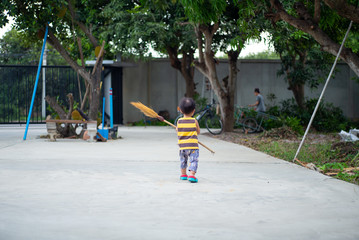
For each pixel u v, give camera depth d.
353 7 7.70
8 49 28.05
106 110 20.53
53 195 4.63
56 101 12.33
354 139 10.46
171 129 17.45
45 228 3.40
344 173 6.36
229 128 15.62
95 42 13.62
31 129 16.84
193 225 3.55
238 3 9.30
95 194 4.71
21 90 23.20
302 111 18.89
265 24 12.46
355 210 4.13
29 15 12.01
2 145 10.06
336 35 10.85
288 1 10.08
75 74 21.39
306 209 4.15
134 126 20.03
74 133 12.69
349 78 22.83
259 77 22.27
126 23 15.35
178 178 5.80
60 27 12.86
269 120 15.81
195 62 15.52
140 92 21.64
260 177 5.97
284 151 9.42
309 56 18.28
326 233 3.36
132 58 19.81
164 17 15.95
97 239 3.14
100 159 7.66
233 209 4.12
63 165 6.86
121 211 3.99
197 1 8.36
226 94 15.54
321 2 9.32
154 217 3.79
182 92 21.95
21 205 4.16
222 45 15.70
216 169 6.69
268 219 3.77
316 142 12.03
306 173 6.36
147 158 7.88
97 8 15.58
